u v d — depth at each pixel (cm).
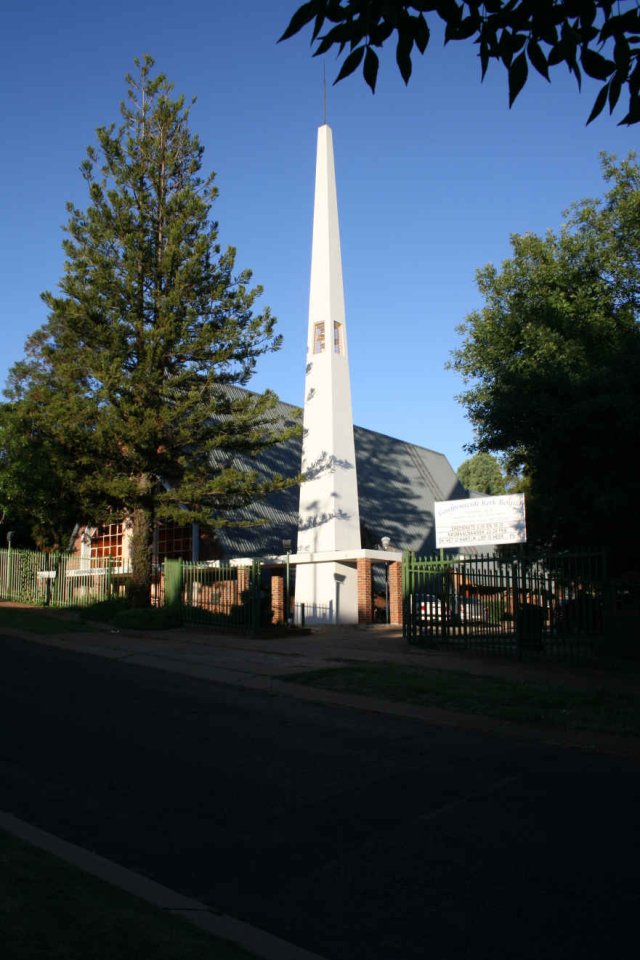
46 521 2658
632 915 492
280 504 3266
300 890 531
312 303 2844
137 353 2262
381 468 4100
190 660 1512
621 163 2006
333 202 2883
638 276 1939
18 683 1244
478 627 1784
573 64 479
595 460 1583
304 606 2588
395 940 463
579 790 751
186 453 2316
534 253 2072
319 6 454
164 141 2416
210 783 766
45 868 503
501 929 476
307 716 1073
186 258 2252
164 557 2956
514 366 1897
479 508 1820
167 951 402
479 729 1009
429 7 459
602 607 1531
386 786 762
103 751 866
